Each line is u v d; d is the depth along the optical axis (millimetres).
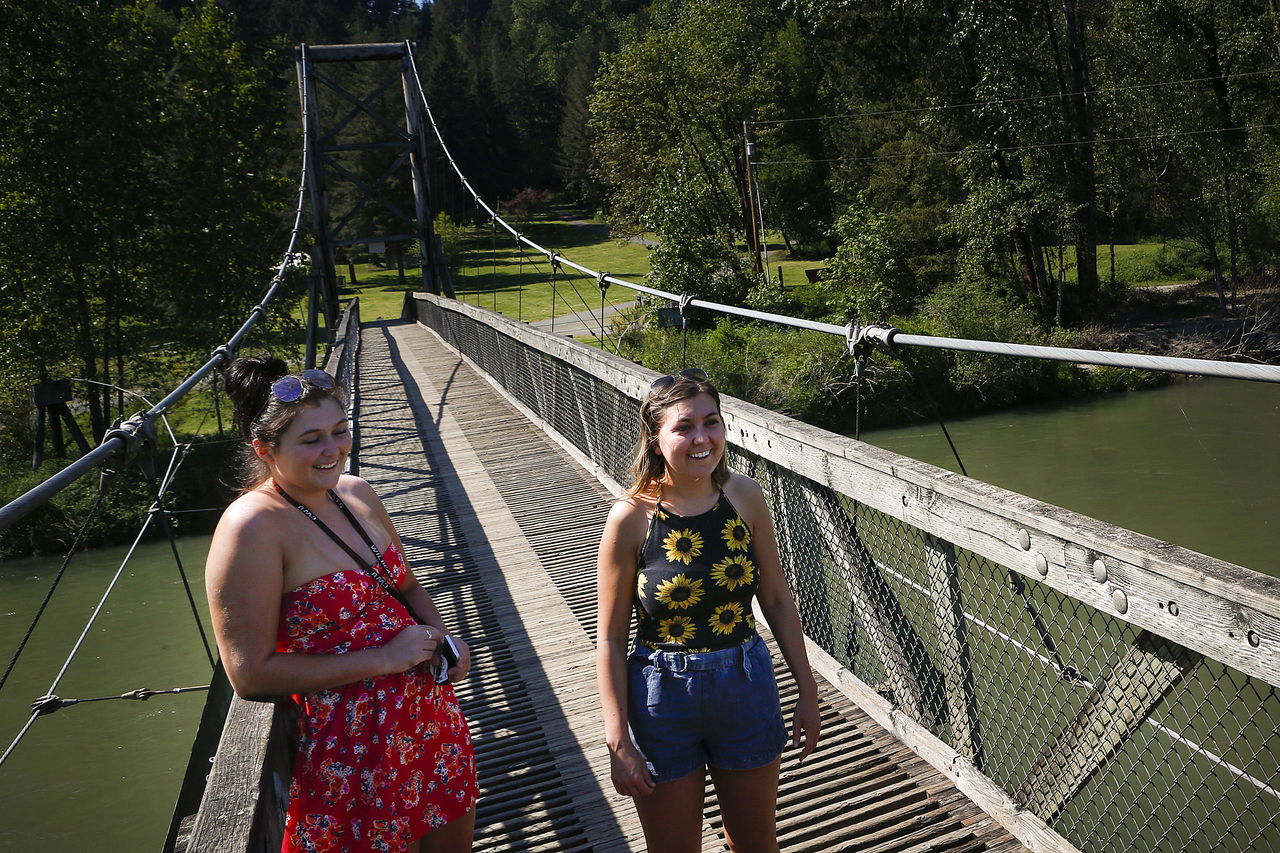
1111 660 2178
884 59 30969
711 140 44688
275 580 1773
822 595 3617
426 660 1907
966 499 2506
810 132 47781
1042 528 2229
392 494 7574
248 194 27297
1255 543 13383
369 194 28203
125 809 9633
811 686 2123
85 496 18688
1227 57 28969
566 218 80500
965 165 28719
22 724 11492
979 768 2801
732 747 2023
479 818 3086
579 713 3773
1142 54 29938
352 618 1837
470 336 14680
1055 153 27422
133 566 17406
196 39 27438
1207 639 1839
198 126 26734
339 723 1842
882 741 3168
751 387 23281
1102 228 40438
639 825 2979
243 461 1936
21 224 23859
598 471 7379
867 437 22312
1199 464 17531
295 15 87812
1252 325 26094
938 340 2922
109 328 25469
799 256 51562
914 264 31500
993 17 27062
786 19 49531
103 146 24266
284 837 1850
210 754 2559
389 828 1838
